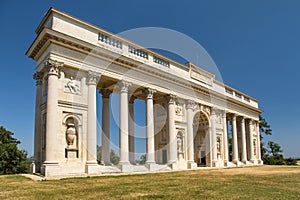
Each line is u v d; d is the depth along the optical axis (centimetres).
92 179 2909
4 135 9031
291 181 2764
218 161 6412
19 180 2817
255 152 8788
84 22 3819
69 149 3478
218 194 1836
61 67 3525
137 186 2302
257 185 2389
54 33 3425
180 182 2652
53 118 3312
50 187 2252
